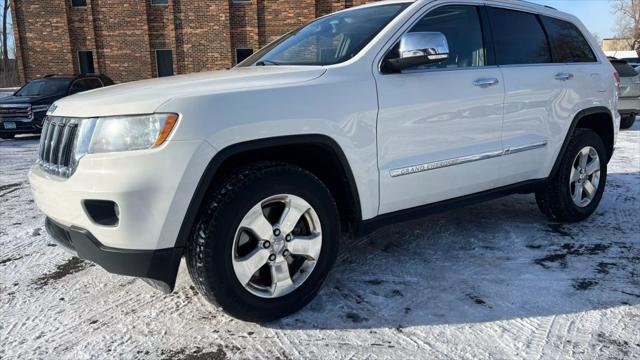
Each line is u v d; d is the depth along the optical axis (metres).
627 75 11.15
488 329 2.69
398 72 3.14
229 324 2.79
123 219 2.35
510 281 3.28
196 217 2.57
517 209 4.94
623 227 4.36
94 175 2.38
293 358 2.45
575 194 4.42
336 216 2.93
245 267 2.63
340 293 3.13
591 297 3.04
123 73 20.33
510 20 3.96
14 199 5.83
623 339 2.58
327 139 2.80
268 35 19.61
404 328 2.71
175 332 2.71
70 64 20.52
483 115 3.55
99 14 20.05
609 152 4.83
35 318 2.90
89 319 2.88
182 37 19.83
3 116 11.73
